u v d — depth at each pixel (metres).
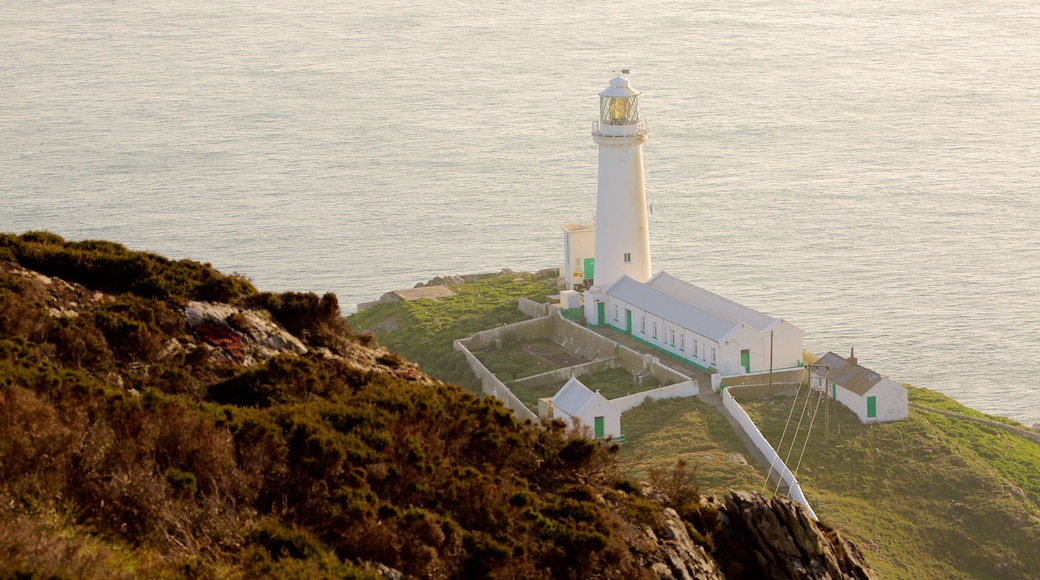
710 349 72.75
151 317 29.97
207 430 24.12
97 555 20.41
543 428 34.47
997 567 54.94
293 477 24.41
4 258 31.41
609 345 78.50
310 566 22.05
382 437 26.03
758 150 192.38
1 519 20.67
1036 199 156.50
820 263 133.12
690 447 63.38
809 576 28.25
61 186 177.12
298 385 28.62
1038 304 117.12
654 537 27.16
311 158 195.75
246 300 33.31
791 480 59.59
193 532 22.41
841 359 70.19
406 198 166.50
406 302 93.19
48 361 26.06
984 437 65.50
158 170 187.38
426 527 23.78
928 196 160.12
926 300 119.44
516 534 25.09
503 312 88.12
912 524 57.44
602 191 84.75
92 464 22.70
